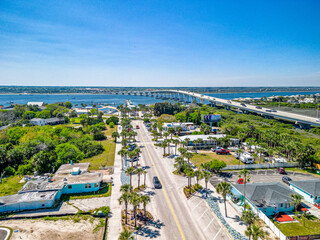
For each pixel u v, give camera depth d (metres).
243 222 40.25
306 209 45.50
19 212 42.88
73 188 51.03
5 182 56.12
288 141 80.38
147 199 40.06
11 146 77.38
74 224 39.31
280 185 49.44
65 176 55.31
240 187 49.03
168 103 198.00
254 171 67.19
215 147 92.50
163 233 37.06
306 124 145.50
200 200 48.22
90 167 67.56
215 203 46.97
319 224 40.31
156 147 92.62
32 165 62.94
